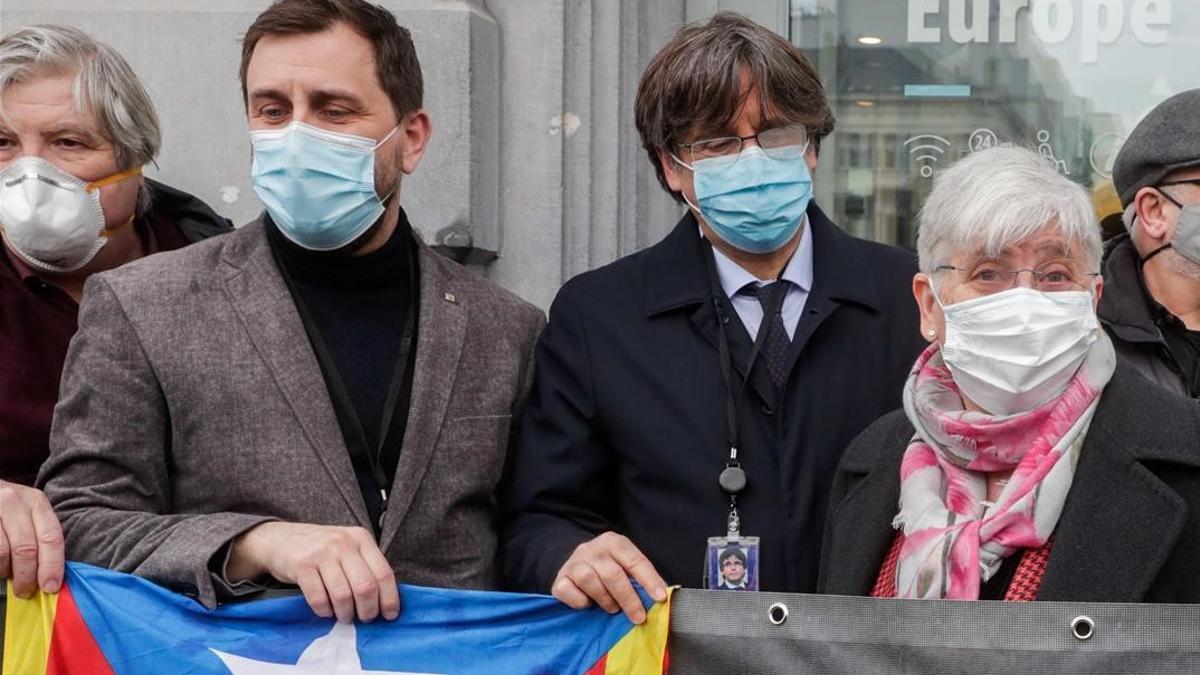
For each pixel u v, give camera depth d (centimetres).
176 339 281
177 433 280
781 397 295
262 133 288
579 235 415
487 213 407
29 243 312
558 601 261
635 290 307
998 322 239
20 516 269
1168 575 239
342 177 285
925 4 446
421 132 306
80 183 313
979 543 241
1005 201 239
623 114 418
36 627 270
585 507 303
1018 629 239
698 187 298
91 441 275
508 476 304
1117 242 338
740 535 290
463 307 300
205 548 258
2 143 314
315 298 292
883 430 273
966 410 254
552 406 301
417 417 286
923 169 447
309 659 265
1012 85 443
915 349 302
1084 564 237
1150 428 241
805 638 251
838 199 451
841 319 301
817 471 292
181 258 291
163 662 267
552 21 410
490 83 408
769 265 305
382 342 292
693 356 299
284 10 289
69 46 315
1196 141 313
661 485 294
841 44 449
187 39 407
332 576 254
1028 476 240
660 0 433
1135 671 235
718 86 292
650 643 256
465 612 263
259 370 281
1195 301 317
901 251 315
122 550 266
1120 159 329
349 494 278
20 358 312
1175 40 436
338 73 285
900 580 250
